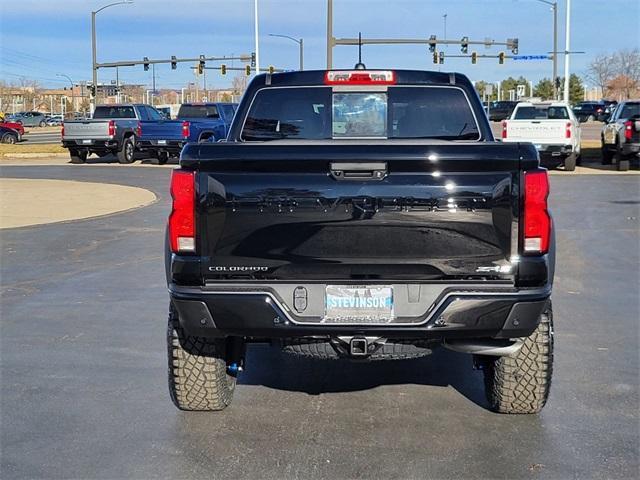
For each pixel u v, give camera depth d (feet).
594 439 15.94
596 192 61.46
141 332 24.12
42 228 45.85
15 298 28.76
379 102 20.24
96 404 18.10
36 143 161.07
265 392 19.01
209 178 14.74
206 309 14.80
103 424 16.89
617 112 85.87
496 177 14.44
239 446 15.74
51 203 57.82
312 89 20.33
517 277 14.64
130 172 87.71
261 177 14.65
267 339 16.40
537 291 14.62
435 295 14.67
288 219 14.65
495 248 14.58
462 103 20.12
